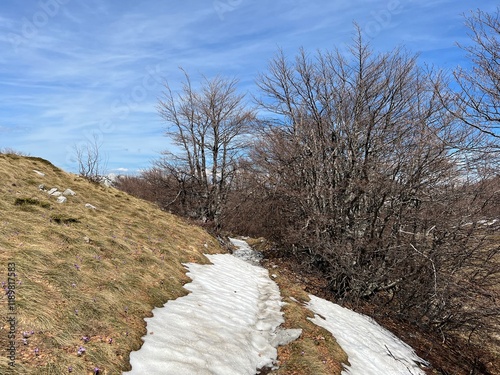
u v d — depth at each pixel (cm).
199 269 1181
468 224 1210
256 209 2270
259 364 675
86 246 861
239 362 635
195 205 2872
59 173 1667
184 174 2855
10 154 1585
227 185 2783
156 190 3219
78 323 540
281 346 769
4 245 684
